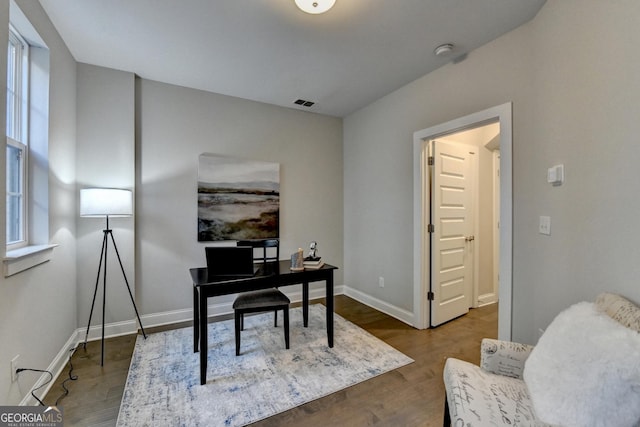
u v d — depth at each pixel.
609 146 1.39
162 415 1.69
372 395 1.89
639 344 0.90
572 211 1.65
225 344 2.56
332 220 4.14
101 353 2.32
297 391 1.92
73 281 2.51
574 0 1.61
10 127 1.89
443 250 3.08
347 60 2.61
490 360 1.41
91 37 2.25
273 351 2.45
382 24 2.09
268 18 2.03
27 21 1.74
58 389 1.93
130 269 2.82
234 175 3.40
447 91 2.66
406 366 2.24
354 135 3.99
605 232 1.42
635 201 1.26
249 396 1.87
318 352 2.44
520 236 2.13
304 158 3.92
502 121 2.22
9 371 1.50
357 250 3.95
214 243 3.32
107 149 2.72
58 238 2.20
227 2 1.87
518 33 2.13
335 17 2.02
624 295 1.31
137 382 2.00
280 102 3.61
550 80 1.83
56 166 2.18
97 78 2.69
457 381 1.31
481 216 3.68
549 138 1.84
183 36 2.24
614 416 0.85
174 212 3.11
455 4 1.89
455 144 3.23
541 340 1.21
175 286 3.12
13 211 1.86
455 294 3.23
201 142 3.25
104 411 1.73
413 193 3.05
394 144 3.29
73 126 2.52
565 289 1.71
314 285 4.00
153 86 3.01
